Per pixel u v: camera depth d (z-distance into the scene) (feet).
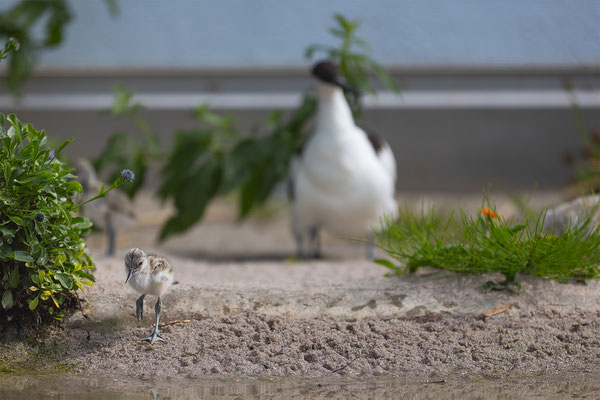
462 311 18.12
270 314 17.88
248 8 49.80
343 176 28.30
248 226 40.32
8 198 16.02
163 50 48.44
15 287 16.55
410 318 17.95
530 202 40.29
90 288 17.95
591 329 17.43
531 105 48.06
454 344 17.01
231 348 16.72
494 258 18.75
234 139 34.17
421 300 18.40
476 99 48.39
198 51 48.39
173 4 49.85
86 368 16.14
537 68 47.19
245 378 15.79
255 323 17.56
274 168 31.94
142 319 17.40
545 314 18.06
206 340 16.94
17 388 14.99
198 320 17.61
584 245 18.65
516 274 19.36
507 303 18.35
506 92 48.34
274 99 48.75
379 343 17.01
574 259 18.61
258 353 16.48
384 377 15.92
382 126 48.91
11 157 16.38
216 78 48.83
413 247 19.80
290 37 48.60
